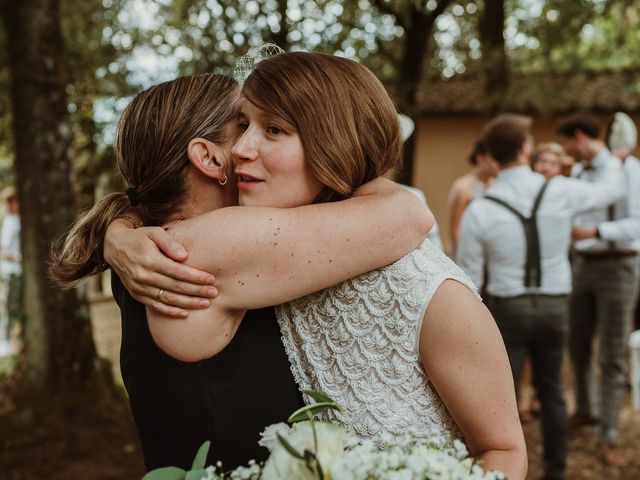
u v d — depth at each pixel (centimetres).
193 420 116
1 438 421
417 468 87
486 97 657
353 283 114
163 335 109
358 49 611
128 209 132
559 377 355
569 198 343
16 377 478
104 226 128
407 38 671
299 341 120
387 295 111
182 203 126
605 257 411
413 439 104
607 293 409
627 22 717
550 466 356
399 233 111
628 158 414
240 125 124
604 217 419
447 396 111
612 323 407
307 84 113
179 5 520
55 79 456
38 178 454
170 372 115
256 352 118
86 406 457
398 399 112
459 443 99
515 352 347
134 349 119
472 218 349
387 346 111
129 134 126
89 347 479
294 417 94
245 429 117
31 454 407
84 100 608
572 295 440
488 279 352
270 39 502
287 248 106
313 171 113
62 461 402
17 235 657
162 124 123
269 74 115
